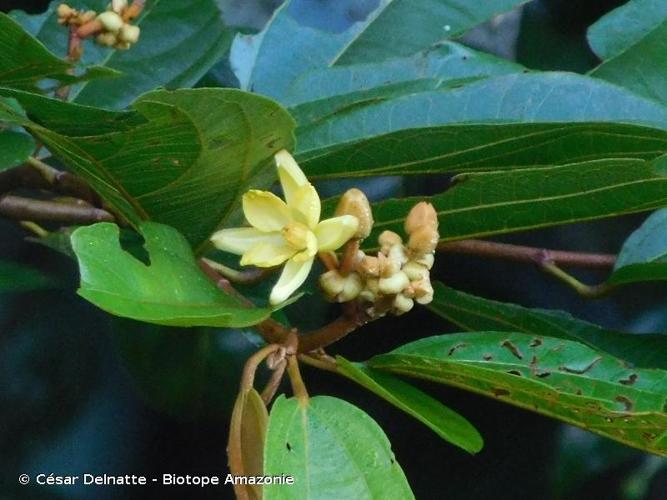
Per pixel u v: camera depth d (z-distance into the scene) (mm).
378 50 590
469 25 588
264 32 591
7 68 469
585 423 451
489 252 575
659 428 436
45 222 605
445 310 561
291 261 443
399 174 501
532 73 509
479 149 489
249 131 445
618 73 583
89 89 581
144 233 447
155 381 620
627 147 484
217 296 446
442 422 453
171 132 445
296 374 448
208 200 474
